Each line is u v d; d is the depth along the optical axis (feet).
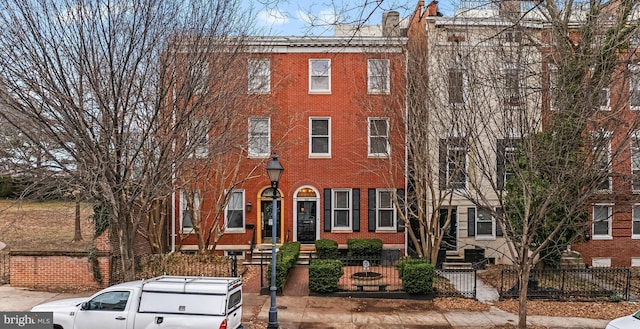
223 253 76.89
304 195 78.69
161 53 39.47
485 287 59.82
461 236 74.74
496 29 48.52
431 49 61.16
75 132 36.45
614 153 37.65
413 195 71.87
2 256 68.13
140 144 39.75
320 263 56.03
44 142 38.73
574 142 38.09
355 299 53.62
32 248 73.10
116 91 37.55
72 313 36.35
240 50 50.72
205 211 75.66
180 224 75.46
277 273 54.85
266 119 77.05
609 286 59.98
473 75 48.52
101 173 36.58
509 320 46.55
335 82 78.43
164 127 39.73
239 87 48.93
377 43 73.36
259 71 66.74
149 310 35.37
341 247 77.30
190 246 76.84
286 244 72.84
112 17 37.52
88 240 80.33
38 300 51.01
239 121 62.34
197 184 69.00
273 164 44.32
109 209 41.19
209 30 45.44
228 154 65.67
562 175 37.32
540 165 40.60
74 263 57.41
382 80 69.15
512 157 40.91
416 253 75.05
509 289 56.34
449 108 56.95
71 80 36.19
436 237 65.98
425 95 61.26
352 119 78.28
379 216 78.74
